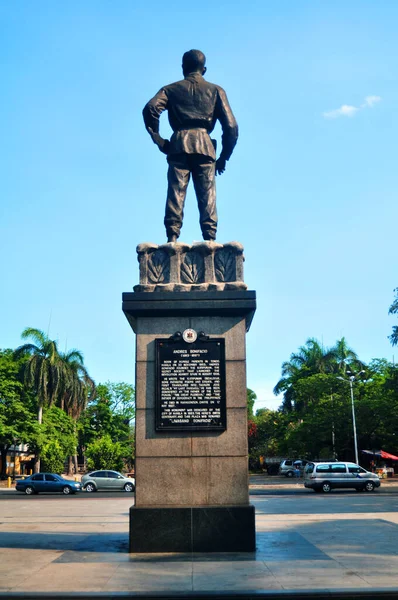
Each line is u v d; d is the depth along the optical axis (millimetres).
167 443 9648
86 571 7680
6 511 19531
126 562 8297
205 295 10078
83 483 35531
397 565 7902
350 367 54156
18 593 6562
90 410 60531
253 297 10070
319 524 13023
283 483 40000
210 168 11461
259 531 11617
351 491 31172
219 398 9773
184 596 6480
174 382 9844
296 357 58562
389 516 15203
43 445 45406
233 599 6461
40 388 45094
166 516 9250
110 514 17812
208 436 9672
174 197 11273
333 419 46344
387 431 45750
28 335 46500
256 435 73438
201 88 11656
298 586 6770
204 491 9469
